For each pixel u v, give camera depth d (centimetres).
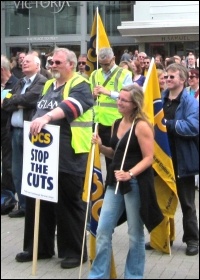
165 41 1994
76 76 574
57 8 2089
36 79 735
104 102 718
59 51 572
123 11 2056
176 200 622
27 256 602
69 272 569
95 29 719
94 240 546
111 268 535
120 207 508
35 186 559
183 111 615
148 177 499
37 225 560
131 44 2042
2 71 791
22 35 2123
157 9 2041
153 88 591
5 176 794
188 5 2002
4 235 699
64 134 570
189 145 614
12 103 736
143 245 512
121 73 734
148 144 496
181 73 621
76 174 575
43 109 580
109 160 628
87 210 543
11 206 799
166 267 580
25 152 566
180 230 721
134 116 505
